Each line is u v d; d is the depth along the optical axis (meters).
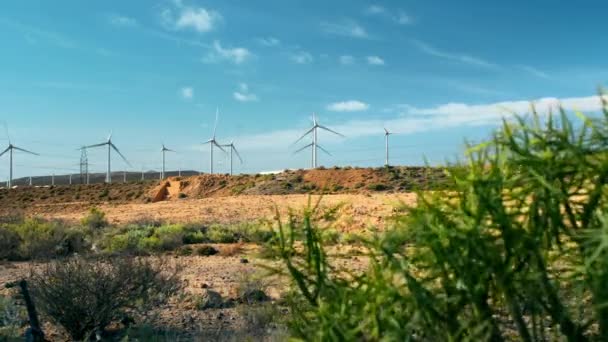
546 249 1.66
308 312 1.84
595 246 1.54
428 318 1.61
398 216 1.72
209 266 16.23
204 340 7.95
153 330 8.73
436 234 1.62
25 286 7.96
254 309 9.06
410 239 1.68
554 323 1.66
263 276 1.90
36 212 60.75
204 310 10.07
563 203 1.65
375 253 1.73
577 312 1.67
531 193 1.65
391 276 1.68
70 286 8.66
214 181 84.75
